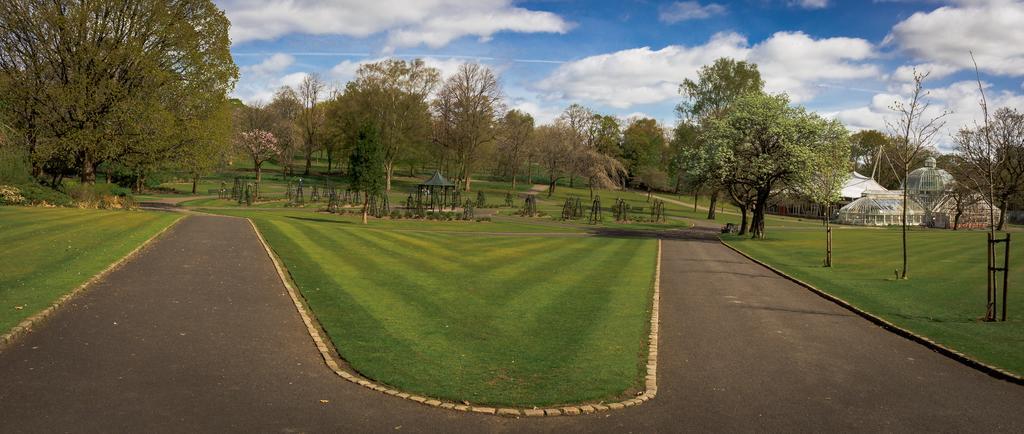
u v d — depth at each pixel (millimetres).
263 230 28172
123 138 40062
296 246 22812
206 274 15688
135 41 39844
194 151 43844
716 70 69688
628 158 119000
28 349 8898
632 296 15688
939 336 11820
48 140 38875
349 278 16344
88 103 38156
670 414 7465
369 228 36875
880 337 11930
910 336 11898
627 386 8383
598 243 34062
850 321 13508
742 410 7652
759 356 10250
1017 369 9555
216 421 6742
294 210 54062
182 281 14586
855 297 16609
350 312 12227
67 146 38469
